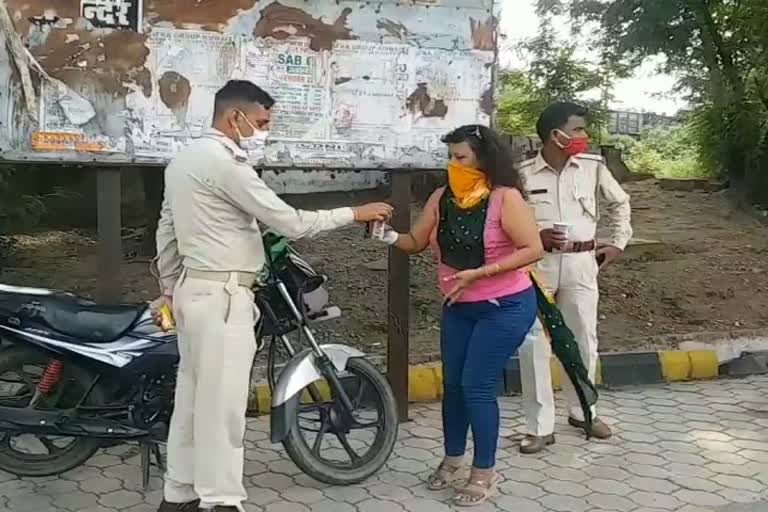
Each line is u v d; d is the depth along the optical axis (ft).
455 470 13.30
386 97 14.82
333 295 23.09
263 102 11.06
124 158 13.87
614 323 21.98
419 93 14.92
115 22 13.65
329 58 14.53
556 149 14.49
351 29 14.57
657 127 62.39
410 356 18.35
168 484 11.60
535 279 13.71
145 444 12.67
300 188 34.63
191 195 10.89
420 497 12.89
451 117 15.08
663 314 22.79
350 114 14.71
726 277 26.03
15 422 12.28
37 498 12.72
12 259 26.78
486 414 12.57
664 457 14.57
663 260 28.17
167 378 12.59
